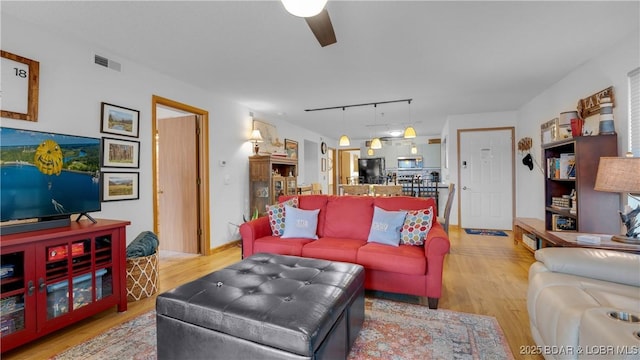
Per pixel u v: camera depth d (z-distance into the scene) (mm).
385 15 2062
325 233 3023
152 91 3090
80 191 2137
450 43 2518
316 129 7387
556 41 2492
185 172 3969
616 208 2475
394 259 2262
